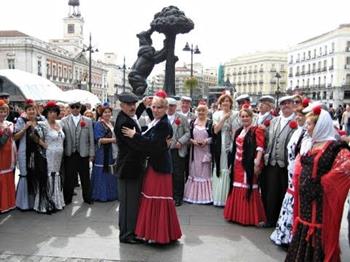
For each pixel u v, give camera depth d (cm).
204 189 707
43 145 624
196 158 707
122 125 480
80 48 7906
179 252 476
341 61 6725
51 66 6406
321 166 367
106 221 592
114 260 448
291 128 545
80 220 595
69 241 505
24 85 1354
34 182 626
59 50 6719
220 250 484
